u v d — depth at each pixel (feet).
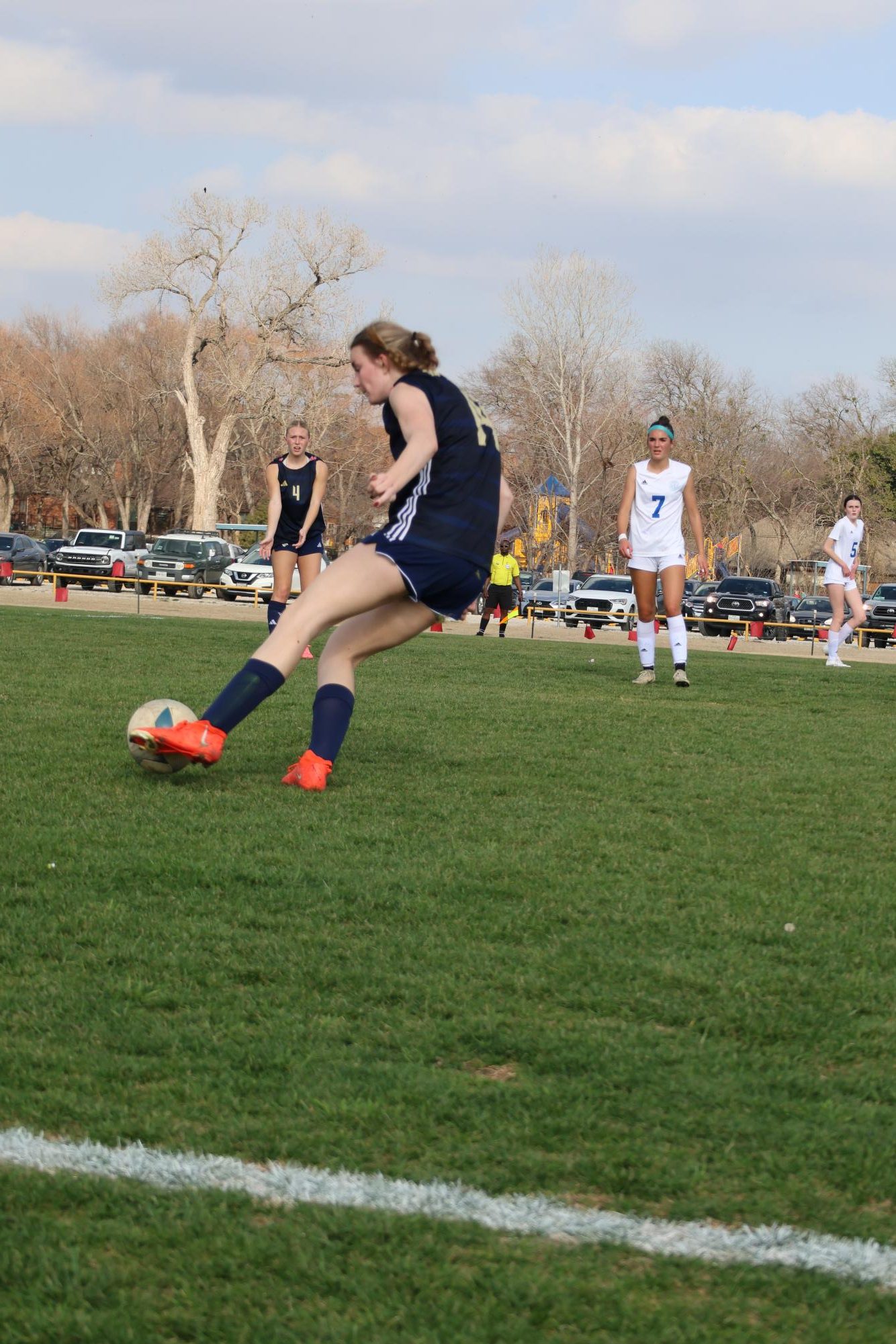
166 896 34.60
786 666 133.49
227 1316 16.69
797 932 33.40
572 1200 19.67
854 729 73.15
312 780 48.67
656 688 93.91
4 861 37.24
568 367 492.13
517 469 524.11
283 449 560.61
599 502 529.86
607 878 37.96
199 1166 20.27
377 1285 17.37
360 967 29.66
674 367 628.69
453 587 47.32
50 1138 21.15
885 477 602.85
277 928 32.35
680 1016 27.30
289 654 47.96
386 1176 20.18
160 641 118.21
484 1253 18.19
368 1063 24.34
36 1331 16.33
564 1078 24.04
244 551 393.91
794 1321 16.87
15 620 150.20
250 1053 24.61
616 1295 17.29
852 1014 27.76
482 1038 25.77
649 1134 21.84
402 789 50.03
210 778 50.14
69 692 73.56
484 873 37.93
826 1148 21.48
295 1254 17.99
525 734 65.72
